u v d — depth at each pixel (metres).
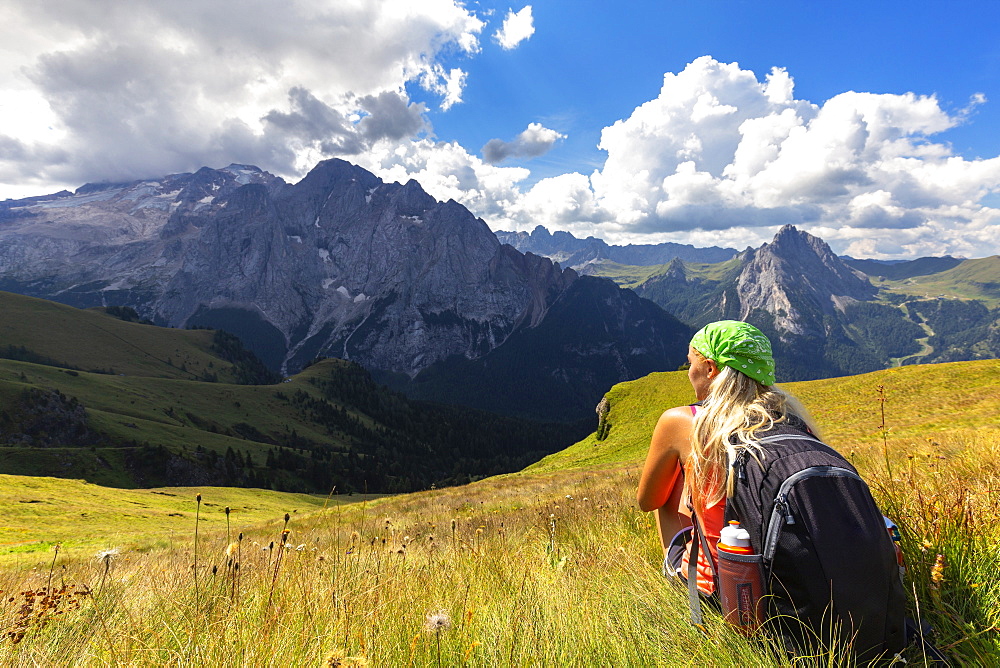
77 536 40.44
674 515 3.07
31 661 2.33
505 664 2.06
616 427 84.94
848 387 55.78
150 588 3.78
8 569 11.11
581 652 2.21
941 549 2.60
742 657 1.95
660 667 2.06
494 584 3.41
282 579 3.19
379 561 3.80
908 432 21.36
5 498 55.59
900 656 1.89
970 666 1.92
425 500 30.64
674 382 89.75
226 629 2.25
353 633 2.28
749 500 2.10
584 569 3.78
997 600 2.26
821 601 1.86
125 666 2.07
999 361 50.41
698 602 2.43
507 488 33.31
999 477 4.19
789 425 2.29
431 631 2.05
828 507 1.94
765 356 2.37
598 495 10.84
